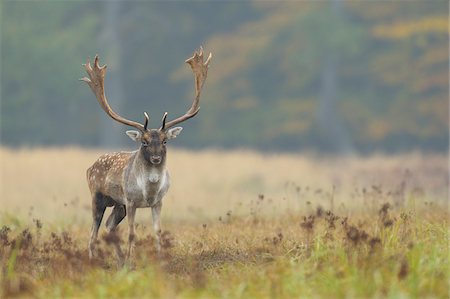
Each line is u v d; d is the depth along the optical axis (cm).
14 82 7044
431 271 1173
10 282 1234
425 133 6575
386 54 6819
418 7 6900
